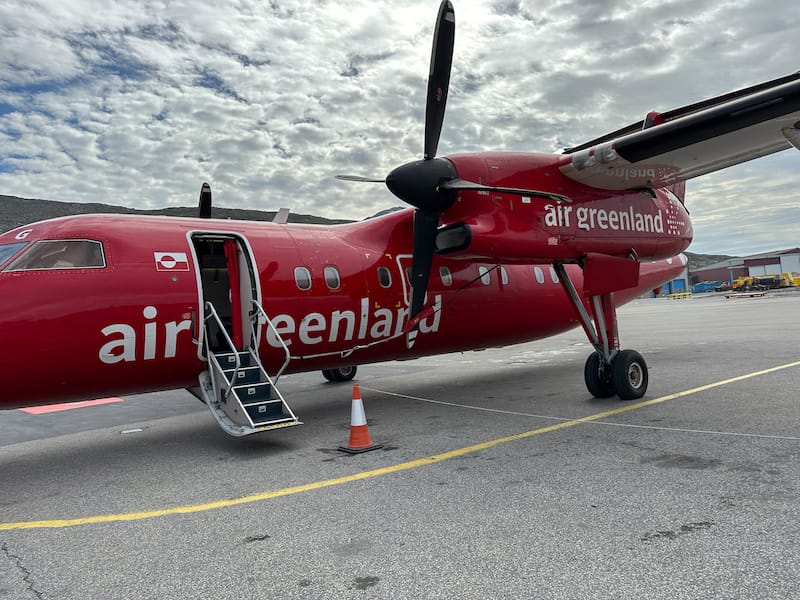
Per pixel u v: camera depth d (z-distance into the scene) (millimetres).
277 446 6871
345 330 8266
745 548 3379
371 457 6035
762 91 6660
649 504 4188
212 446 7129
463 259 8258
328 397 10617
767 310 30062
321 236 8516
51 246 6211
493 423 7371
